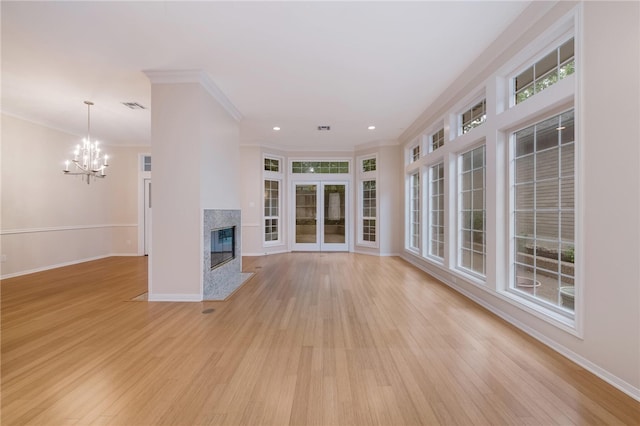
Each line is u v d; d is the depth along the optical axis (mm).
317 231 8297
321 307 3504
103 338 2646
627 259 1781
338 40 3012
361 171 7973
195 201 3719
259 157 7488
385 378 2000
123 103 4621
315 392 1850
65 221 6156
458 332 2754
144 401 1762
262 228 7598
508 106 3074
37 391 1856
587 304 2055
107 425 1566
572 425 1551
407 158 6699
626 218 1784
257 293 4105
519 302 2818
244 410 1686
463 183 4246
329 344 2520
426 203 5531
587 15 2018
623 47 1784
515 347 2443
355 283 4664
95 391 1858
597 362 1990
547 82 2596
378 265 6195
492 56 3145
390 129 6352
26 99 4465
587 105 2025
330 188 8266
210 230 3967
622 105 1794
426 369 2109
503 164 3141
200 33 2871
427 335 2691
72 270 5676
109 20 2652
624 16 1776
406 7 2529
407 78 3881
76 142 6406
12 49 3107
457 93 4059
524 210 2916
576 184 2113
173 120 3701
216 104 4219
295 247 8281
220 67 3553
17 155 5195
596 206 1973
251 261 6715
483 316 3178
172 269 3752
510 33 2805
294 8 2521
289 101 4648
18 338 2645
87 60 3355
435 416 1630
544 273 2652
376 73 3736
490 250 3305
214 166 4141
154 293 3756
